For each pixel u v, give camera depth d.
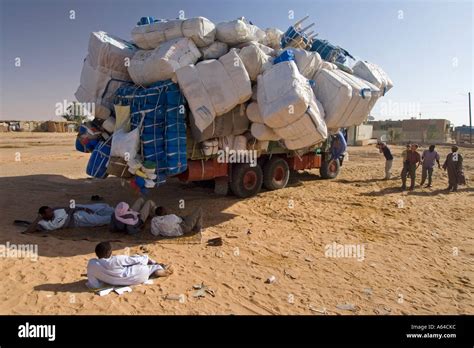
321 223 9.25
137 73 9.25
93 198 10.84
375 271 6.48
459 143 45.75
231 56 8.59
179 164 8.66
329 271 6.41
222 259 6.75
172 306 4.98
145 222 8.26
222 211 10.02
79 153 26.50
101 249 5.41
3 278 5.51
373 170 18.84
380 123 58.47
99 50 9.66
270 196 11.89
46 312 4.66
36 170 17.02
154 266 5.93
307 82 8.70
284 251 7.30
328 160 15.34
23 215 9.01
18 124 60.88
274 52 9.98
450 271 6.59
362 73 11.22
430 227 9.18
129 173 8.59
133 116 8.84
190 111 8.97
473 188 14.34
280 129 8.58
